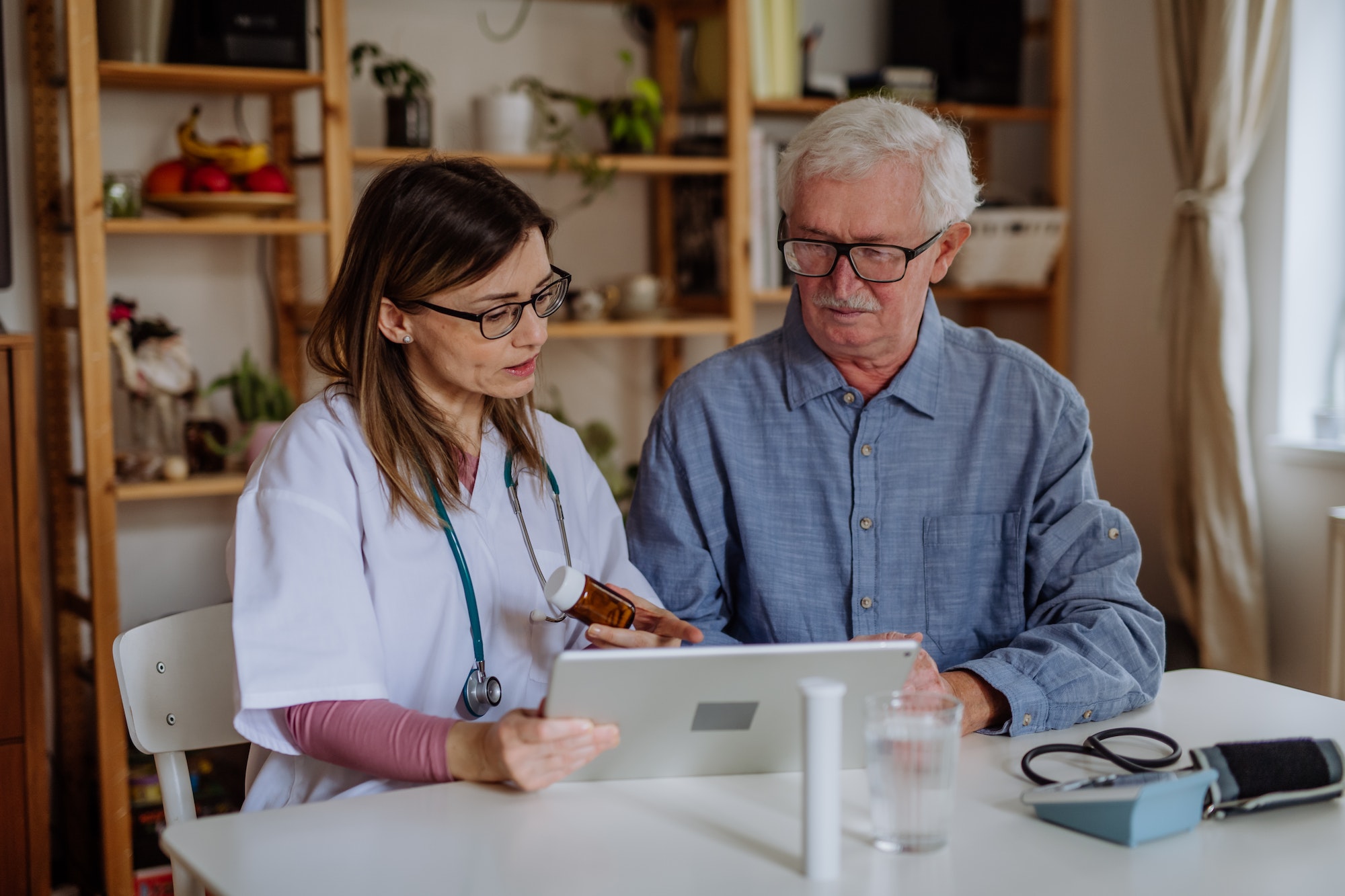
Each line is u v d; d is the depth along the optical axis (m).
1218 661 2.52
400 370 1.32
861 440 1.52
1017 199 3.20
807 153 1.40
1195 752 1.01
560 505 1.43
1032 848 0.92
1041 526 1.51
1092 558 1.46
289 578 1.16
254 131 2.65
